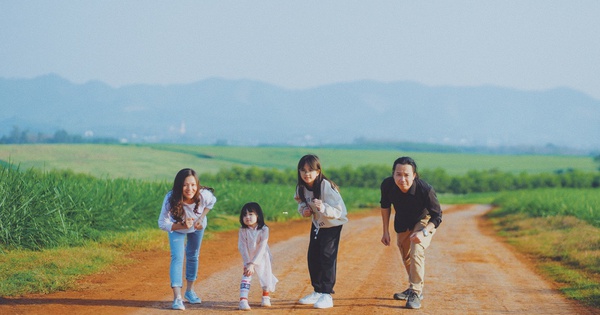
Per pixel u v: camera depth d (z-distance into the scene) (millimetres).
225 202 24234
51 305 7844
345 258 13578
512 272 12203
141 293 8797
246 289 7953
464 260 13930
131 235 14250
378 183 103000
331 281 8344
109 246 13234
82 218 14039
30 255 11039
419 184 8461
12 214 11859
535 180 108000
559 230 20500
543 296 9641
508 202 38969
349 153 193750
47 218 12664
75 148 107938
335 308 8242
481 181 108688
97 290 8922
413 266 8414
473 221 30359
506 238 20078
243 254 8062
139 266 11188
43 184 13969
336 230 8305
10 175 13070
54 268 10180
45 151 99875
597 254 13562
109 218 15188
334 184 8250
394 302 8766
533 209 29375
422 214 8570
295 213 27047
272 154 164875
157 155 118562
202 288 9344
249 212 7945
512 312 8375
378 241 17562
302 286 9695
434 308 8477
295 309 8078
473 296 9461
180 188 7828
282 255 13617
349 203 41688
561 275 11797
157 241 13961
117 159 103500
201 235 8344
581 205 25844
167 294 8773
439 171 111875
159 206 17719
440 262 13445
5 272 9477
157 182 21703
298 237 18016
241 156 151125
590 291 9906
